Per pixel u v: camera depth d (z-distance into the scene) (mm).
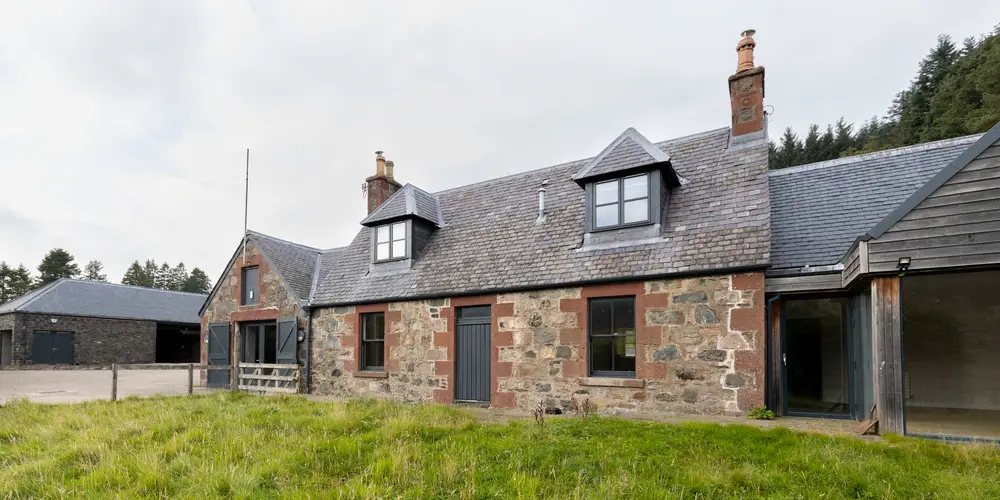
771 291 8734
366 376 12945
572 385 10023
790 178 11297
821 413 8555
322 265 16734
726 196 10062
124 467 5992
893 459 5633
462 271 12125
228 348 16281
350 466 6055
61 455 6727
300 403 10805
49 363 28766
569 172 13508
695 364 8898
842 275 8078
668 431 7074
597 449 6270
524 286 10711
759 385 8344
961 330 11352
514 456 6031
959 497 4551
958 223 6418
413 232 13500
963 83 28984
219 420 8734
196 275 76062
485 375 11266
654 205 10195
